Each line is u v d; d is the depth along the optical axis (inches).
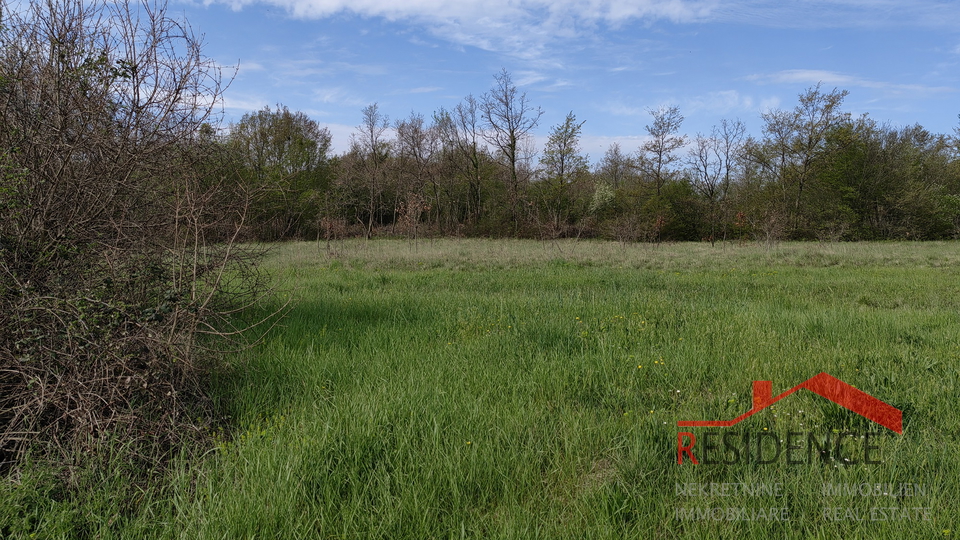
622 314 281.3
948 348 215.0
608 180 2134.6
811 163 1520.7
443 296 356.2
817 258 667.4
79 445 124.2
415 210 1103.0
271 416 153.4
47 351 129.1
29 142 141.0
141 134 153.7
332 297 349.4
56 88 142.5
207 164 170.7
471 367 193.2
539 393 169.8
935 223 1424.7
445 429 140.3
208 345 179.8
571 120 1662.2
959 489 109.3
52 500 108.5
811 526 102.4
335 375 185.0
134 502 114.0
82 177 146.2
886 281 454.0
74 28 150.0
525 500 113.0
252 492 109.7
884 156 1521.9
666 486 115.4
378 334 240.4
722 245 1112.8
